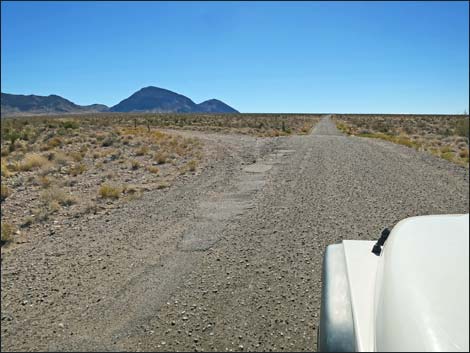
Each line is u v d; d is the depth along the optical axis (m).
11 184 12.15
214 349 3.51
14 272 5.41
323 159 17.06
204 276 5.10
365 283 2.44
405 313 1.88
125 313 4.18
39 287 4.90
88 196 10.55
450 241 2.30
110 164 16.39
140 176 13.67
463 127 37.06
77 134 29.83
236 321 3.96
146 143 24.11
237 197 10.00
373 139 29.72
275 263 5.48
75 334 3.81
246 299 4.43
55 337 3.77
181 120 71.50
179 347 3.55
